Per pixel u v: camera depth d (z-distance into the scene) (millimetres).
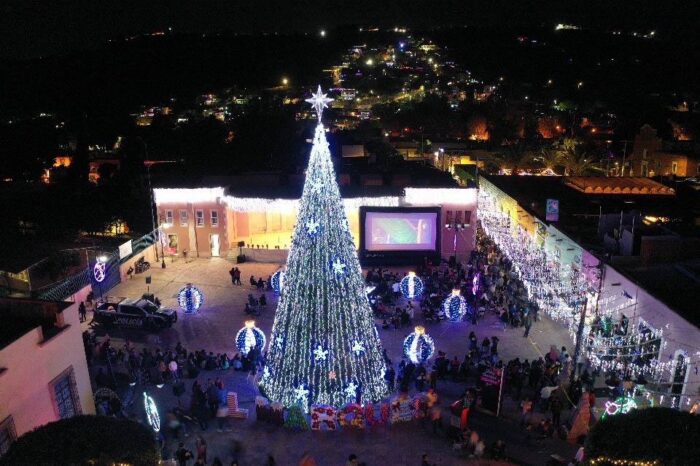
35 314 20375
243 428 23938
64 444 13031
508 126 110812
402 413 24188
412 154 89312
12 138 80750
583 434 22562
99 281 37250
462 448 22156
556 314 34125
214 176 49531
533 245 40062
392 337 32469
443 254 46625
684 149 76500
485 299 35875
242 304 37844
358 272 23781
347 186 48531
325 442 22953
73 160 74938
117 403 23922
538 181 50438
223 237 47375
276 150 81125
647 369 24250
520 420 24312
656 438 11992
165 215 47219
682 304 23797
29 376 18281
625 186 45562
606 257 29969
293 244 23469
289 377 24062
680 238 29047
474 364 28984
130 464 13070
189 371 28062
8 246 45062
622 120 116875
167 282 41875
